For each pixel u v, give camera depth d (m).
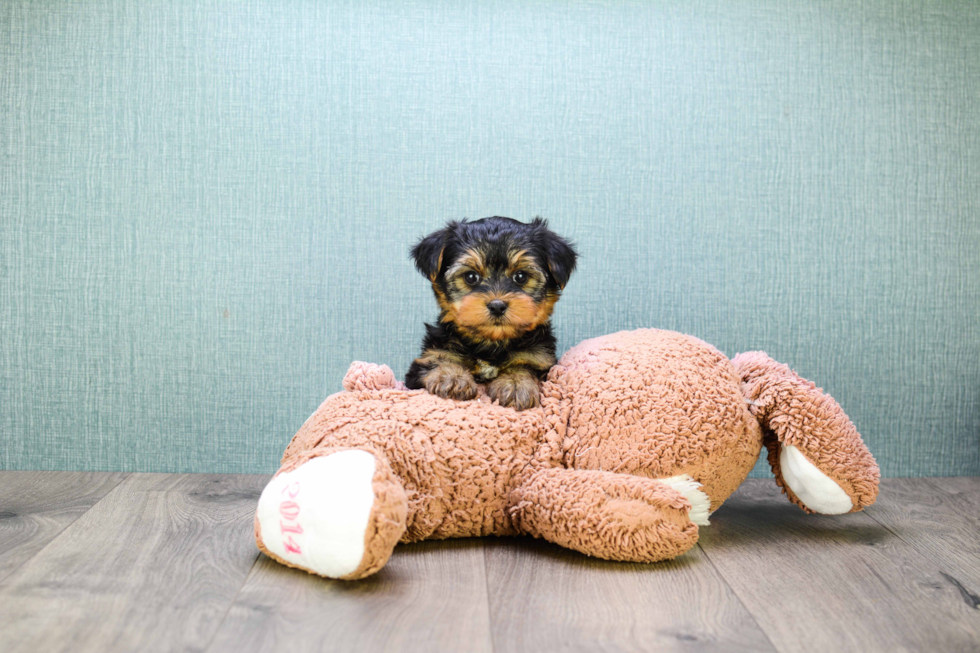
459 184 0.70
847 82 0.72
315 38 0.69
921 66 0.72
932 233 0.72
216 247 0.69
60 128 0.68
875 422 0.72
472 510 0.52
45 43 0.68
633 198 0.71
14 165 0.68
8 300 0.69
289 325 0.70
